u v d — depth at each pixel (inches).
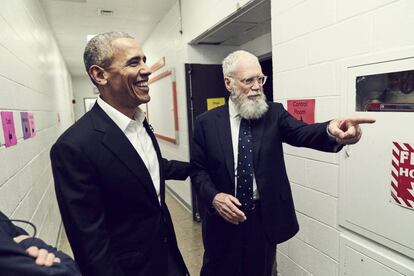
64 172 34.3
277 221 50.2
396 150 44.0
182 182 146.6
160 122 184.1
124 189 37.8
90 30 186.5
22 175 64.2
